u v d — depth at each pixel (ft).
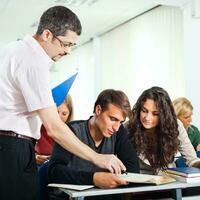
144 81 17.10
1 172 4.17
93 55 23.57
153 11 16.51
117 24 19.85
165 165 6.31
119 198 5.05
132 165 5.59
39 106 4.18
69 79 6.36
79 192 3.95
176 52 14.75
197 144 10.26
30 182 4.37
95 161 4.41
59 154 5.00
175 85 14.74
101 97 5.21
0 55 4.39
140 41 17.63
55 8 4.26
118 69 20.08
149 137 6.47
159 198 4.77
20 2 15.98
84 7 16.62
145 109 6.32
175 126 6.40
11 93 4.26
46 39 4.26
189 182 4.50
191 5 13.44
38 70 4.19
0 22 19.74
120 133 5.82
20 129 4.30
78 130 5.44
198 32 13.43
